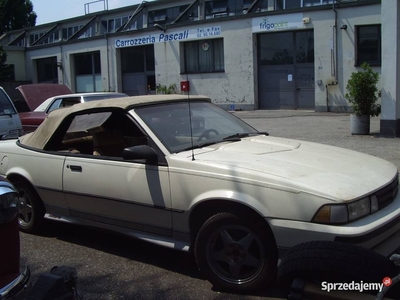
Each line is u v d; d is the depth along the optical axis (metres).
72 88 30.22
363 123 12.48
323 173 3.87
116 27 29.66
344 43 19.80
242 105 22.98
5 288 2.81
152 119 4.72
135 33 26.27
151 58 26.53
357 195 3.58
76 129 5.51
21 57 32.69
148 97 5.18
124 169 4.51
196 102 5.45
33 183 5.41
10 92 30.70
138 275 4.47
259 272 3.85
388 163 4.57
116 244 5.34
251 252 3.89
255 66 22.50
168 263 4.74
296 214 3.57
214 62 24.12
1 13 43.78
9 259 2.97
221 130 5.08
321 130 13.98
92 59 29.23
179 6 26.70
